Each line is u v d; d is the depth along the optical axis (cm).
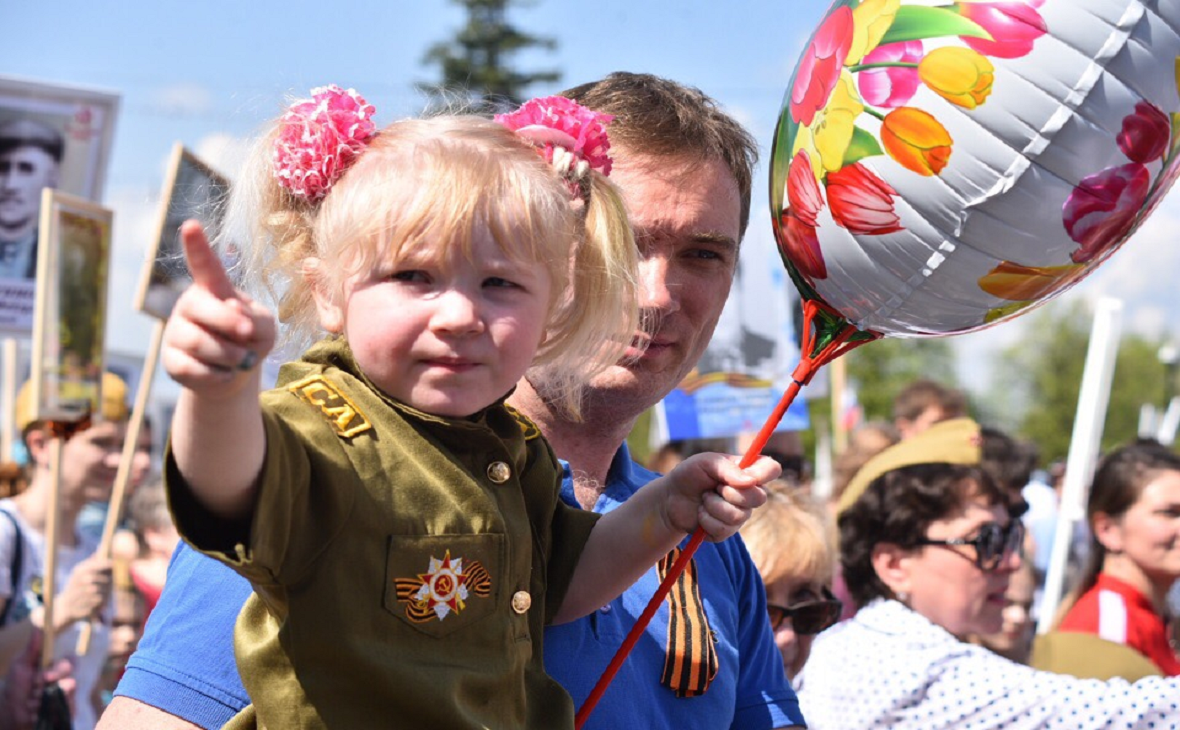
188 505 125
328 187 160
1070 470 519
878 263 174
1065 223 166
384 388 154
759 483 173
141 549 469
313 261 161
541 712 164
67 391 397
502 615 156
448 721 146
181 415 121
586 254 174
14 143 516
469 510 154
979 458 311
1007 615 371
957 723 275
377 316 150
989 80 162
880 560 308
